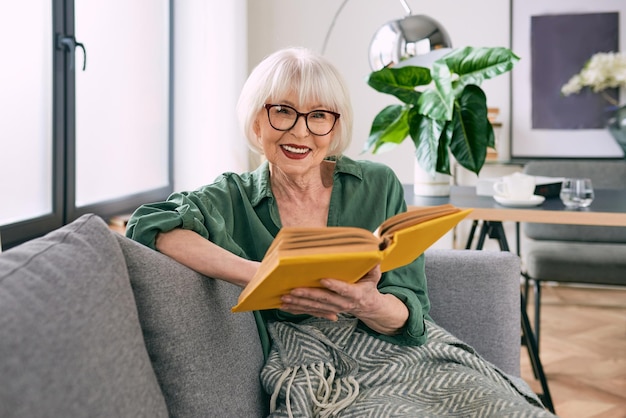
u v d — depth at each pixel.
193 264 1.20
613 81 4.14
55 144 2.47
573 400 2.49
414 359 1.37
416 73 2.41
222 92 3.62
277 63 1.38
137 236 1.21
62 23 2.47
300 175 1.43
